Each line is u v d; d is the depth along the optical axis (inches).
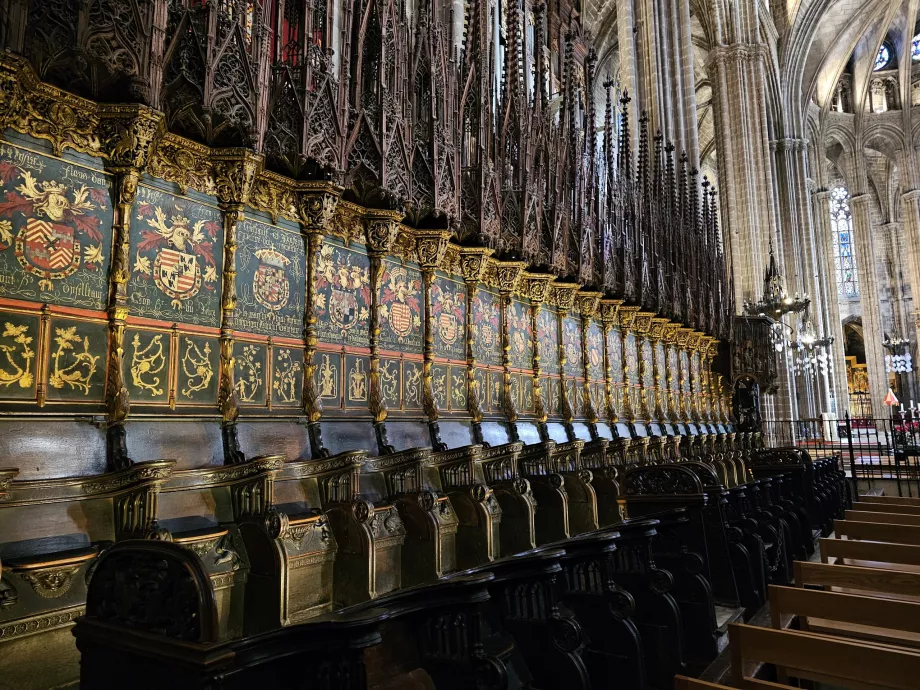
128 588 119.6
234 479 211.2
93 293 198.8
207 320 232.1
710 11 1236.5
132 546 120.4
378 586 233.1
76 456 185.5
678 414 683.4
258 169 244.7
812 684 188.4
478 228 353.4
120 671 115.9
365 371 298.7
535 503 323.3
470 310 373.1
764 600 288.0
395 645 183.5
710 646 232.1
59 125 193.0
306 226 273.3
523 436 404.5
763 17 1545.3
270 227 261.0
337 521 223.9
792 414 1144.8
